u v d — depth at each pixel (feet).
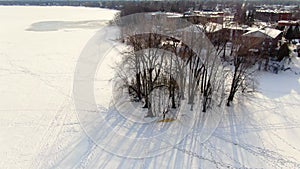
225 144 74.28
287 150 72.23
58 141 75.56
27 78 126.93
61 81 121.90
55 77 127.54
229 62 110.52
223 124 83.30
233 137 77.36
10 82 121.29
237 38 107.45
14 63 151.43
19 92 109.81
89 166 65.72
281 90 109.50
